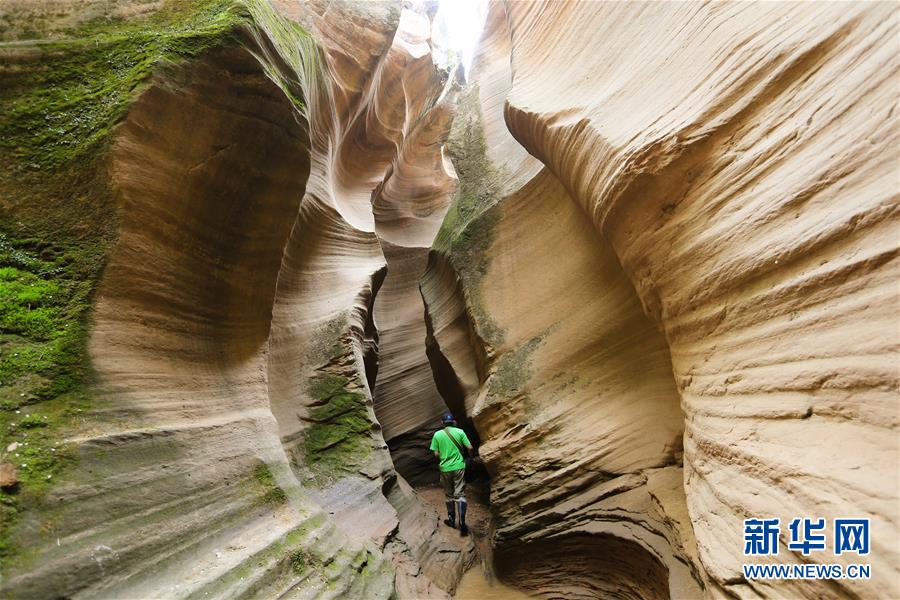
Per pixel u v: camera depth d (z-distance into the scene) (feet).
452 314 33.06
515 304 26.68
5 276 9.78
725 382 10.21
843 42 8.61
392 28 31.17
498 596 20.34
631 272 14.89
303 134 14.61
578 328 23.02
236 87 12.46
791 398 8.04
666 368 18.21
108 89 11.19
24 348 9.27
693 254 11.57
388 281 49.57
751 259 9.53
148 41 11.75
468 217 33.01
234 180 13.19
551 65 22.89
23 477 7.88
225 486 11.44
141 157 11.10
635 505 16.29
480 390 27.66
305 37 21.21
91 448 8.90
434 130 56.75
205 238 12.97
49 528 7.70
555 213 26.30
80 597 7.52
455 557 22.34
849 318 7.15
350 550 13.30
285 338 21.66
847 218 7.40
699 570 11.02
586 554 18.35
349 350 23.26
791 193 8.84
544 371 23.58
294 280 23.03
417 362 45.65
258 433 13.69
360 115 33.40
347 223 27.63
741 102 10.65
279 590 10.23
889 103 7.19
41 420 8.68
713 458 10.32
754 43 10.68
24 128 10.70
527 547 20.38
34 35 11.55
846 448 6.64
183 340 12.50
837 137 8.12
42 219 10.37
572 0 22.08
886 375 6.22
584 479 19.04
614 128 14.98
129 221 10.92
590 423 20.44
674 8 14.46
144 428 10.07
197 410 11.98
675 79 13.15
